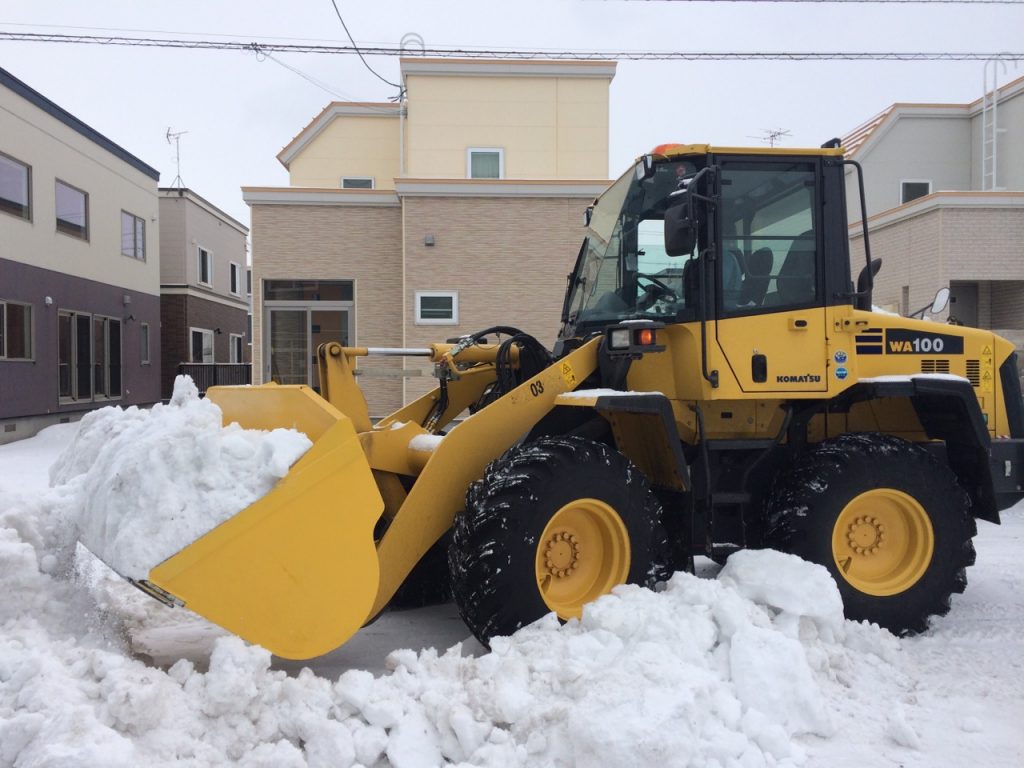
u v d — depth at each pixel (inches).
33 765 91.1
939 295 232.2
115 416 158.7
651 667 119.2
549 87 608.1
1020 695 141.3
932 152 657.6
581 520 155.8
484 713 116.1
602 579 156.9
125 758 93.6
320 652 126.8
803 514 171.5
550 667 126.8
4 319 576.7
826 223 181.3
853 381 180.5
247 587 121.6
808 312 177.9
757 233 178.4
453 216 516.4
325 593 127.3
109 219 738.8
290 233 529.7
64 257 658.2
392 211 532.4
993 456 191.0
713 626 137.6
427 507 156.3
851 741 124.5
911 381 179.6
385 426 200.7
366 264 532.7
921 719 132.0
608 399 157.4
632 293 183.3
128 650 136.3
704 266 169.9
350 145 674.2
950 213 536.4
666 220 163.3
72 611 131.5
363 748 110.6
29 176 607.8
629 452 178.9
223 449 126.2
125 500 121.1
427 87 604.1
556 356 199.5
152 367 834.8
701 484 179.3
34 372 611.5
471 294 518.3
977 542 262.8
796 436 187.5
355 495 130.6
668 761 103.9
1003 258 536.1
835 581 164.4
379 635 172.9
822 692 139.1
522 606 143.9
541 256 519.5
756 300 177.0
